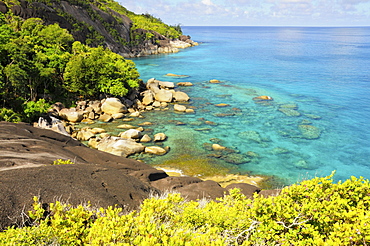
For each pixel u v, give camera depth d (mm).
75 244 5980
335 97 59594
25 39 63344
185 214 7496
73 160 15453
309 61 114438
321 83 73438
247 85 71438
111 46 136375
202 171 29078
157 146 34719
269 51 157625
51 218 6574
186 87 69438
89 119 45938
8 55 47969
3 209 6684
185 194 14094
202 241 5473
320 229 6387
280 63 109000
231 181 27203
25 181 8109
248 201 7906
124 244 5102
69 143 20797
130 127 41500
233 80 77688
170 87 66875
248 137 38438
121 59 73938
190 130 41031
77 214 6781
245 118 46469
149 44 159500
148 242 5117
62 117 45406
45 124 38094
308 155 33406
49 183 8492
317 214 6293
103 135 37875
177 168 29578
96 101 51969
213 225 7254
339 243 5340
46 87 54719
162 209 7211
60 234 6004
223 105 53969
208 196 13984
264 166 30562
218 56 135000
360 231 5531
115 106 48438
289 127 42375
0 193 7105
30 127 20172
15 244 5379
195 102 56625
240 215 7316
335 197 6910
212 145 35438
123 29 157375
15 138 16391
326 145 36188
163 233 5836
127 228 5750
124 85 57625
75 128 41625
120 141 32844
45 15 108000
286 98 59031
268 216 6691
